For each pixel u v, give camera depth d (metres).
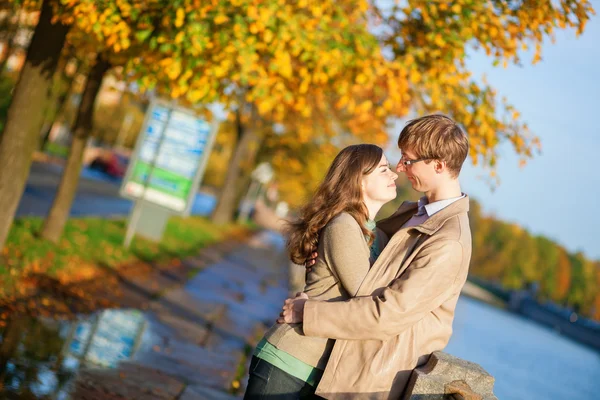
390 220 3.47
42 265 9.09
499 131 8.44
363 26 7.82
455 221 2.97
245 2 6.73
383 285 2.97
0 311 6.62
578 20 7.39
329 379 2.92
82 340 6.73
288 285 18.67
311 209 3.27
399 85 7.69
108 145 59.59
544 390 23.56
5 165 7.69
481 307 88.00
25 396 4.74
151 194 16.44
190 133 16.06
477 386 2.83
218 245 24.05
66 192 10.98
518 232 125.81
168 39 6.95
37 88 7.68
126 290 10.21
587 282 133.38
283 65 7.12
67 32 7.67
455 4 7.57
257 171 34.50
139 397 5.57
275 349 3.05
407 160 3.12
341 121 12.92
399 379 2.91
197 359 7.62
